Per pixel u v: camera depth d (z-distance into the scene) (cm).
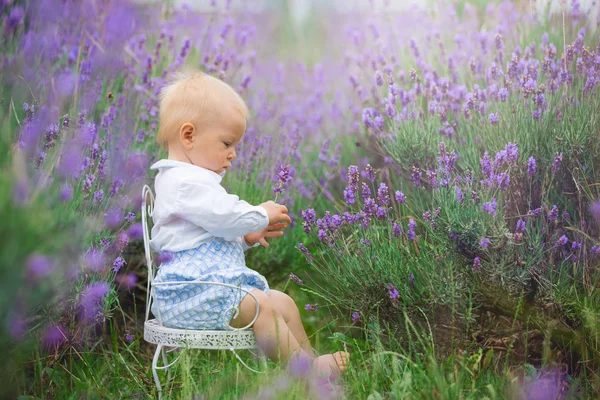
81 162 244
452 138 285
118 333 284
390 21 414
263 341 219
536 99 259
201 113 231
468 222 237
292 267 329
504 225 237
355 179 259
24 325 213
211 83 239
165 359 232
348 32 460
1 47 275
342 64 491
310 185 363
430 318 244
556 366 225
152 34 396
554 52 279
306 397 210
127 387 240
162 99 244
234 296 219
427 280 239
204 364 264
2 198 173
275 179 343
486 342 251
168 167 234
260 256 326
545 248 243
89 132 247
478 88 287
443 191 247
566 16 322
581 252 243
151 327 220
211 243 229
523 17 354
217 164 235
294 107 450
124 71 337
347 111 414
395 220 269
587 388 220
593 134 248
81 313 244
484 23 388
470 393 205
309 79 502
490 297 243
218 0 421
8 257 172
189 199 224
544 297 239
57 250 195
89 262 231
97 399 223
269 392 202
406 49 395
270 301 225
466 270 242
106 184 259
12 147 212
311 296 311
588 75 260
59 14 309
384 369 218
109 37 326
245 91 371
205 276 221
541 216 244
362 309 257
